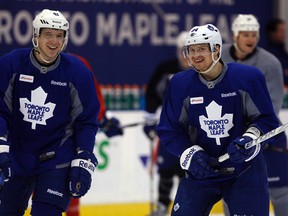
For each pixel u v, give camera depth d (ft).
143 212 52.85
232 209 31.24
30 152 32.09
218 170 31.04
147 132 49.37
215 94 30.83
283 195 41.19
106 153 55.57
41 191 31.68
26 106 31.68
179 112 31.58
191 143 31.99
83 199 55.36
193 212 31.17
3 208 32.37
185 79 31.37
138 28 60.29
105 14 59.62
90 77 32.17
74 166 31.53
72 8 59.00
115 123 45.50
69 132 32.45
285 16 62.39
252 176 31.17
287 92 58.23
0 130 30.83
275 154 40.57
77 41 59.41
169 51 60.85
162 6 60.54
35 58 31.50
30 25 58.29
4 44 58.03
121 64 60.18
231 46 40.60
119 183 55.88
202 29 30.30
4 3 57.77
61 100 31.68
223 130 31.01
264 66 39.99
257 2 62.28
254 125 30.68
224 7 61.62
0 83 31.42
